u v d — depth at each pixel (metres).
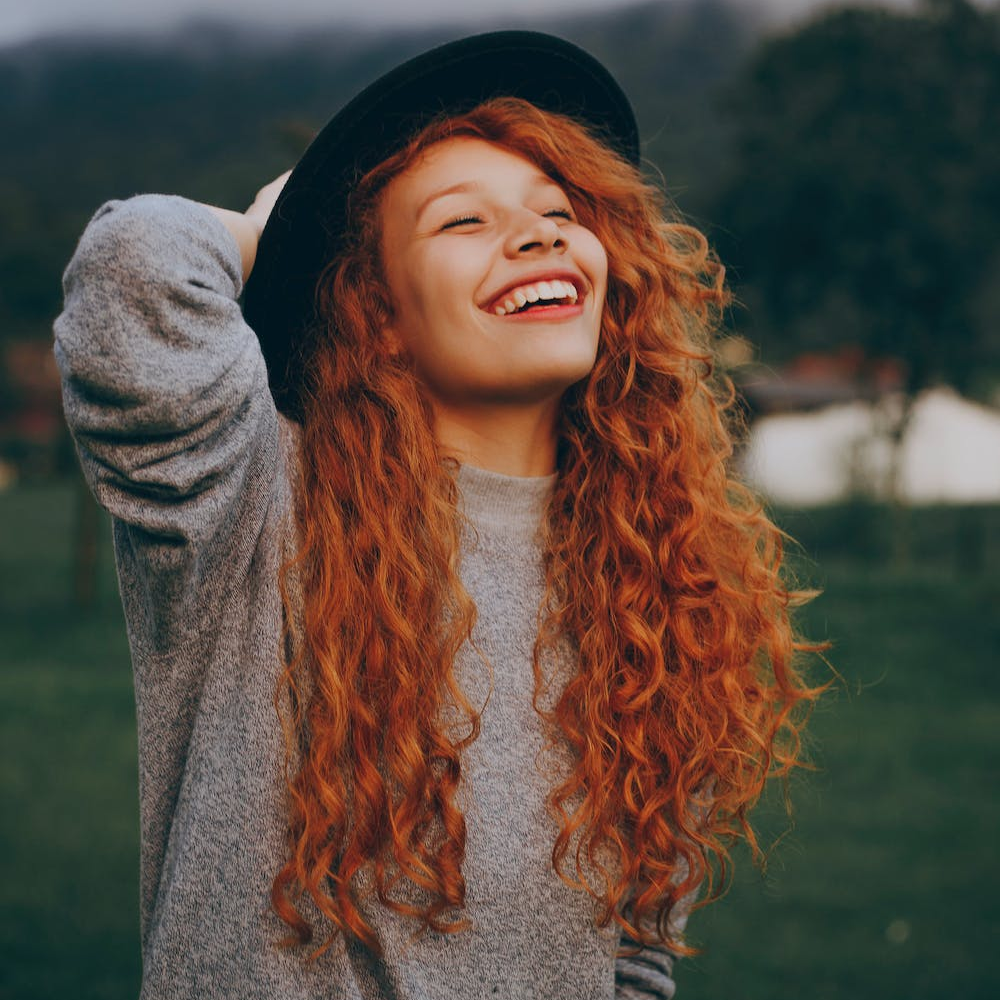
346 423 1.58
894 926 4.83
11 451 45.56
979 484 40.47
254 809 1.36
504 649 1.56
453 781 1.43
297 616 1.46
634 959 1.71
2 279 51.31
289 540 1.47
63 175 164.88
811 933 4.74
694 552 1.76
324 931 1.37
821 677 10.39
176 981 1.33
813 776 7.25
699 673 1.69
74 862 5.36
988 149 27.12
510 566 1.62
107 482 1.29
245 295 1.64
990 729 8.68
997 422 40.41
